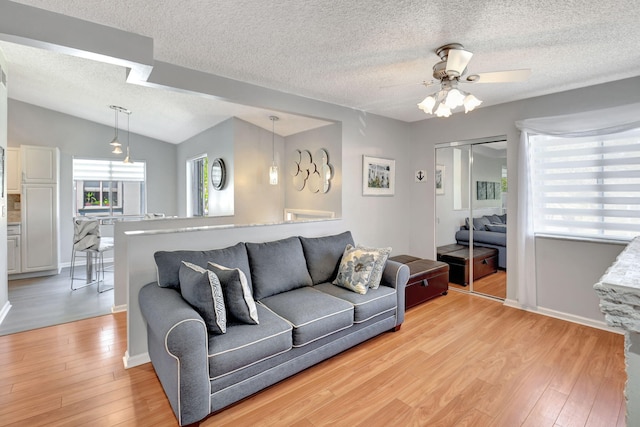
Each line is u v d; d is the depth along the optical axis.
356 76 2.93
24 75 3.92
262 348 2.00
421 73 2.85
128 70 2.60
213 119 4.88
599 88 3.08
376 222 4.35
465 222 4.22
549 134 3.35
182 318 1.76
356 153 4.08
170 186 6.96
